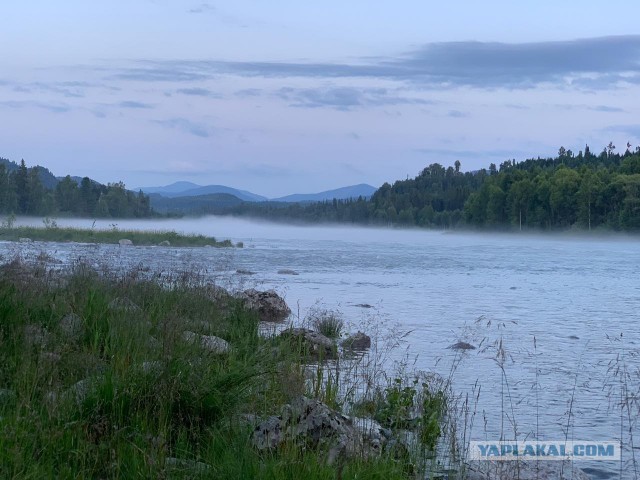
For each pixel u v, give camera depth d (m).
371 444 7.18
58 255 28.80
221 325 12.63
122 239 62.16
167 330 9.05
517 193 166.38
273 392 7.80
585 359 15.52
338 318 19.47
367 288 32.28
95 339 8.71
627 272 48.88
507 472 7.63
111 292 11.90
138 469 5.76
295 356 11.09
